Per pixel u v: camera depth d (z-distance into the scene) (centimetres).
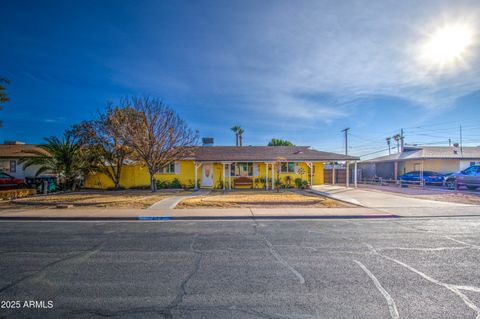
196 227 853
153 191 1994
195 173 2230
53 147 2052
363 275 447
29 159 2102
